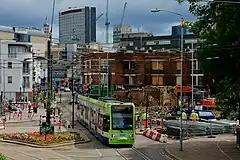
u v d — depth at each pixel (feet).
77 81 368.27
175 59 304.09
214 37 108.17
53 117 199.41
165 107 231.71
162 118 184.96
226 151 113.29
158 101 239.30
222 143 131.03
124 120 124.98
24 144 128.06
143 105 233.35
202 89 273.95
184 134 150.71
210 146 123.75
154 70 309.22
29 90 307.58
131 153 113.29
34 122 196.65
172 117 191.11
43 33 433.89
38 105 266.57
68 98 331.16
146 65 310.86
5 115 214.69
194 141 137.39
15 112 228.22
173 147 121.80
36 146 124.06
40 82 350.43
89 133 154.92
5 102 257.75
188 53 289.74
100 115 133.39
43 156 106.63
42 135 136.36
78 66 357.61
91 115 153.58
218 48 109.70
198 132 156.04
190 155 106.63
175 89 245.86
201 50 114.93
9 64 300.81
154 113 205.16
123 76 313.73
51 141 126.82
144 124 168.14
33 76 318.45
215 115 203.92
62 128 170.60
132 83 312.09
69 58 377.50
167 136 146.51
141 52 321.73
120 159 103.09
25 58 306.14
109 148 122.31
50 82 156.35
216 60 111.96
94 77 320.29
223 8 98.73
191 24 113.39
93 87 305.53
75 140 131.64
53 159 101.96
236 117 114.83
